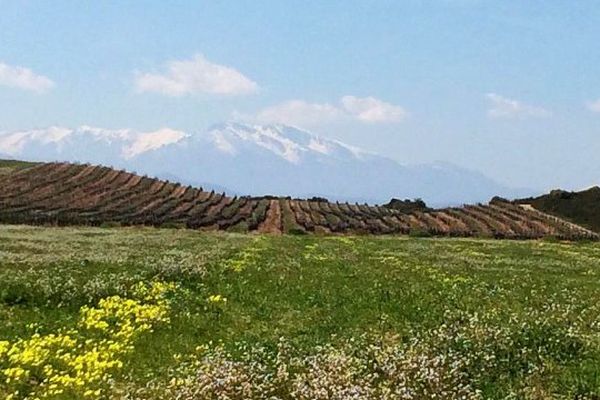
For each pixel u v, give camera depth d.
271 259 46.78
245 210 133.50
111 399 14.84
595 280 38.88
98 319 22.34
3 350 17.34
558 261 52.75
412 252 58.78
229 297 28.89
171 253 44.84
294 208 145.12
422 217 135.25
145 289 27.75
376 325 23.27
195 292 29.83
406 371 15.30
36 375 16.41
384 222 126.62
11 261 36.38
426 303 27.86
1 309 23.73
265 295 29.88
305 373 15.28
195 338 20.97
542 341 18.02
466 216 134.38
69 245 48.97
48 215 93.25
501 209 142.88
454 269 43.22
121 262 37.12
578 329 19.45
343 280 35.47
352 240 79.06
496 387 14.67
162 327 22.22
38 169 147.62
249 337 21.17
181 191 149.88
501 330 18.45
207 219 111.25
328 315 25.44
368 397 13.52
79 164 160.62
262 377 14.80
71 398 14.80
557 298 29.81
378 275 38.25
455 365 15.47
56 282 27.91
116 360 17.56
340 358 15.88
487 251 63.16
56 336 19.77
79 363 16.91
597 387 14.27
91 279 29.47
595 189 143.00
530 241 91.38
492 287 33.84
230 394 14.01
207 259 42.28
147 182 152.50
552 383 14.71
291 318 24.94
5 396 14.65
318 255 52.28
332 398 13.55
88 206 113.06
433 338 18.77
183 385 14.63
